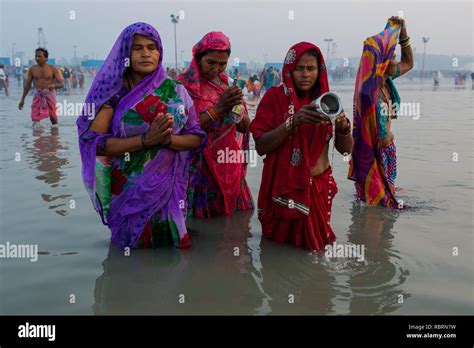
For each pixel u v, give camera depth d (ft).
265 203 12.47
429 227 13.39
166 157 11.71
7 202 15.43
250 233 13.17
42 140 28.50
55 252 11.51
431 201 16.07
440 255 11.31
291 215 11.83
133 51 11.30
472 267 10.59
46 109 36.45
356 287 9.67
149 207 11.71
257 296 9.29
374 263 10.87
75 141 28.17
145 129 11.45
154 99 11.46
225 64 14.80
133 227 11.81
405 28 16.72
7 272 10.36
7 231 12.87
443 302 9.00
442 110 52.85
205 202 14.66
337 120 11.46
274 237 12.53
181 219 12.05
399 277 10.12
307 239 11.84
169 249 11.85
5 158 22.52
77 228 13.16
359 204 15.81
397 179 19.13
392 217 14.35
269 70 93.45
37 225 13.34
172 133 11.76
